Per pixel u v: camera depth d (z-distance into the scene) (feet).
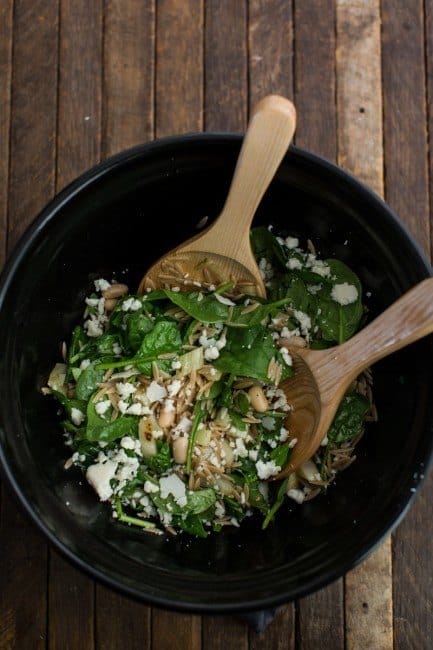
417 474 2.16
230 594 2.17
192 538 2.36
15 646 2.53
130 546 2.28
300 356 2.28
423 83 2.69
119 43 2.68
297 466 2.32
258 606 2.14
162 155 2.25
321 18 2.69
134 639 2.54
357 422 2.36
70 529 2.21
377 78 2.69
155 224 2.43
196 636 2.54
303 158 2.23
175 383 2.30
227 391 2.31
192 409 2.32
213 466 2.31
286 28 2.69
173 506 2.31
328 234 2.39
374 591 2.56
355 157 2.67
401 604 2.56
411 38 2.70
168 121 2.66
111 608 2.55
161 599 2.14
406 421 2.24
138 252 2.47
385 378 2.35
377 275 2.33
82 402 2.32
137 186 2.30
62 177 2.65
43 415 2.33
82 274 2.41
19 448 2.18
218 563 2.32
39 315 2.30
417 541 2.57
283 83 2.68
